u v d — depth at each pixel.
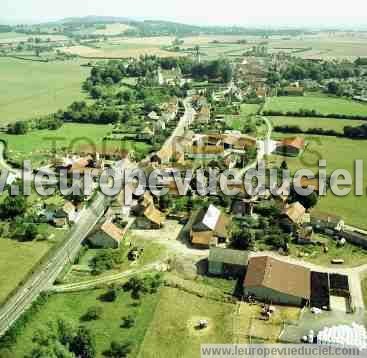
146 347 85.62
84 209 143.88
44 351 80.75
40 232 128.38
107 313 94.56
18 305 98.19
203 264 113.00
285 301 98.19
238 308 96.56
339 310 95.75
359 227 129.88
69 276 108.38
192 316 93.94
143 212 131.88
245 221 131.50
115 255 116.25
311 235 122.12
